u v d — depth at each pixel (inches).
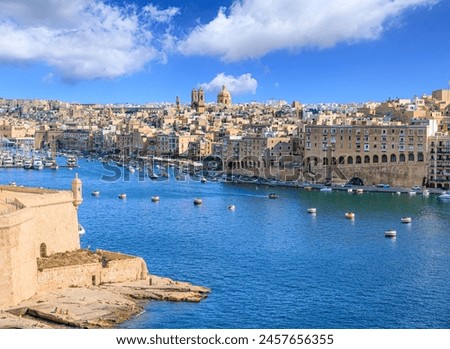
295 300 3941.9
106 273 3912.4
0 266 3235.7
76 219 4372.5
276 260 5034.5
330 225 6806.1
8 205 3745.1
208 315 3567.9
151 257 5088.6
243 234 6220.5
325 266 4842.5
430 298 4025.6
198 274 4542.3
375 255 5255.9
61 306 3346.5
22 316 3243.1
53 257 3966.5
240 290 4121.6
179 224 6830.7
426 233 6309.1
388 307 3838.6
